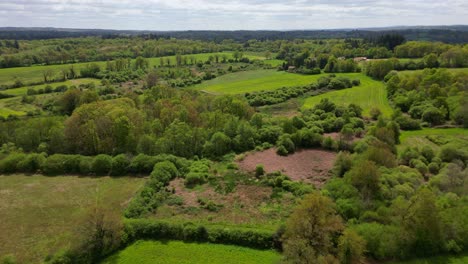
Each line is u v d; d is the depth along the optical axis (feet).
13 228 161.99
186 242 151.12
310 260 123.95
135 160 222.89
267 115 356.79
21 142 262.26
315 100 416.05
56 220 168.76
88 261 135.74
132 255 142.20
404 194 168.35
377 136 259.80
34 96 426.51
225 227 156.56
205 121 294.66
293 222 138.51
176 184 209.97
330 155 255.70
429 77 371.97
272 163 241.76
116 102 317.63
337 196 175.94
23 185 206.69
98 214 142.00
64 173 224.53
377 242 138.72
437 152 231.91
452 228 145.07
